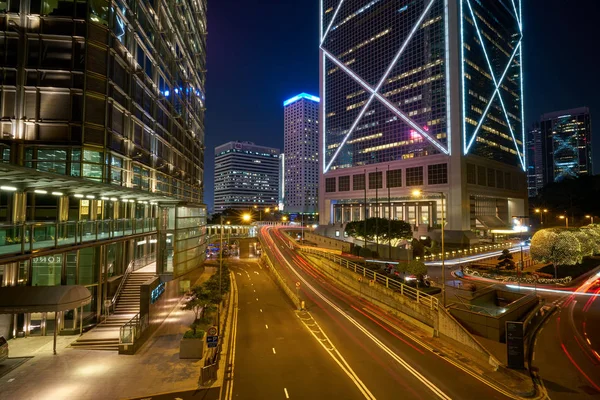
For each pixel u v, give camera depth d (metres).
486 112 114.38
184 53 49.22
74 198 26.06
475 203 107.88
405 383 18.12
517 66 137.25
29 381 17.95
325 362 21.09
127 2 30.69
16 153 25.09
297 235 107.81
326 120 144.75
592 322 30.28
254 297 42.53
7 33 25.41
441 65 106.00
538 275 49.22
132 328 22.58
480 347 21.75
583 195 131.88
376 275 39.28
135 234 30.06
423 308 28.78
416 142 111.56
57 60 25.83
